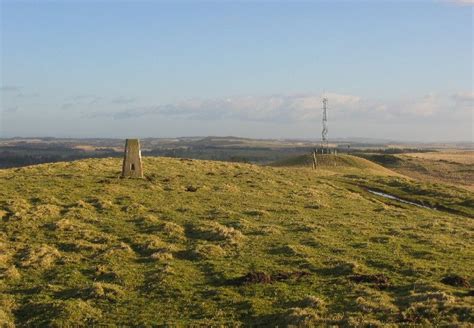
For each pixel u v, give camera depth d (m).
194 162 65.38
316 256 24.39
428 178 99.69
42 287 21.61
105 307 19.39
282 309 18.05
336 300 18.56
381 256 24.02
